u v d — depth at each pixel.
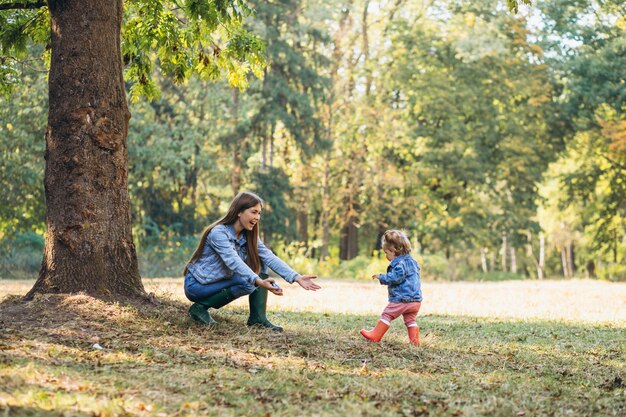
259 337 7.48
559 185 44.88
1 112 24.48
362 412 4.97
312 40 37.94
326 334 8.12
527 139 38.34
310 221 49.47
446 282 28.61
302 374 6.02
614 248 49.09
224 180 35.19
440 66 38.62
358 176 36.31
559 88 39.81
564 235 55.81
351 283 23.72
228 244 7.64
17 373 5.24
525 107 38.75
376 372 6.38
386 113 35.97
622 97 37.53
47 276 8.41
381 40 41.88
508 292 19.78
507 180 38.91
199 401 4.96
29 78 24.72
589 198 42.00
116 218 8.62
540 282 29.25
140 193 31.98
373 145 36.94
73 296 8.08
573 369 7.03
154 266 27.47
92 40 8.59
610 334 9.98
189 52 12.28
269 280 7.53
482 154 37.84
